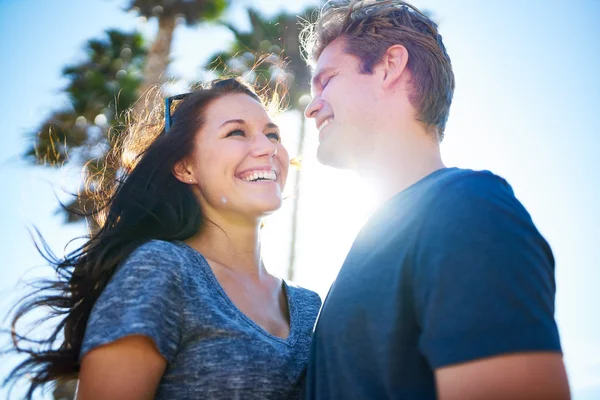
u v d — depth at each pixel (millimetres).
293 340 2318
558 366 1445
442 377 1505
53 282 2455
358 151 2344
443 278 1583
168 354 2020
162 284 2088
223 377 2059
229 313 2215
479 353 1457
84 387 1959
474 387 1447
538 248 1621
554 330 1487
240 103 2711
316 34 2578
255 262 2605
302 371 2213
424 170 2248
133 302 2023
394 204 1956
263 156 2623
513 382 1423
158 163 2623
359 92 2336
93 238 2549
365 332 1780
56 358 2281
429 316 1577
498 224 1612
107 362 1947
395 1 2447
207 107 2697
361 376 1753
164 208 2576
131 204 2512
